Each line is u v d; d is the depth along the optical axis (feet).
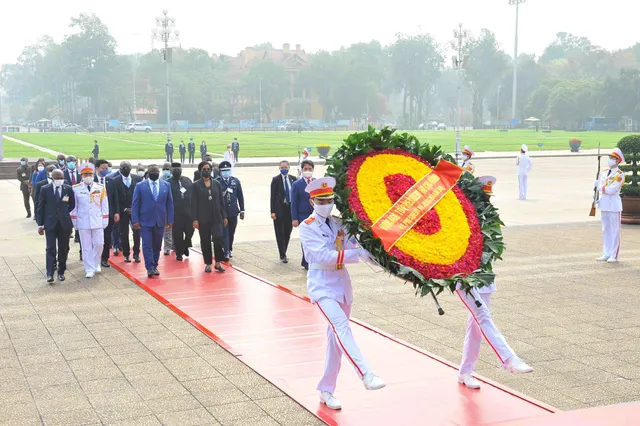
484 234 20.56
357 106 481.46
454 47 185.16
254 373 24.81
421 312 33.88
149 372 25.04
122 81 472.85
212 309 34.32
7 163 125.59
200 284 40.34
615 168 45.85
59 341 29.14
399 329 30.86
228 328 30.83
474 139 280.31
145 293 38.32
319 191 20.22
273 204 46.78
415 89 506.48
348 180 20.48
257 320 32.17
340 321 20.12
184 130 423.23
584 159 171.73
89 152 195.83
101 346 28.35
